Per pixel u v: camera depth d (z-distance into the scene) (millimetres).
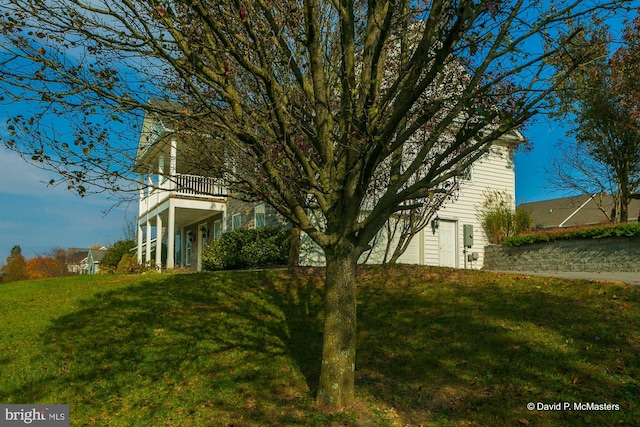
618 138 16703
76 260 61312
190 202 17875
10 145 4707
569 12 4922
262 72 4852
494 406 5336
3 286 12617
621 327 6766
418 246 16344
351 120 5156
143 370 7016
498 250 17156
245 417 5629
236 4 4723
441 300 9000
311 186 5391
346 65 5598
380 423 5215
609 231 13594
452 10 4789
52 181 4883
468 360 6492
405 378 6289
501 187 18344
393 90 5391
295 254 12727
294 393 6215
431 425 5129
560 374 5820
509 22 4957
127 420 5770
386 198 5340
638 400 5098
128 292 10555
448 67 8016
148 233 20578
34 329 8664
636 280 9562
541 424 4906
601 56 5430
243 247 14422
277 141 5164
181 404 6074
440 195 12820
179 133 5633
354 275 5770
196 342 7887
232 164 6246
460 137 4863
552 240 15336
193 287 10641
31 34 4707
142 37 4738
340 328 5672
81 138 5004
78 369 7090
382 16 5957
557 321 7289
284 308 9484
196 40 4973
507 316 7738
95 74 5043
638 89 13320
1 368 7195
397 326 8086
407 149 11555
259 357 7355
